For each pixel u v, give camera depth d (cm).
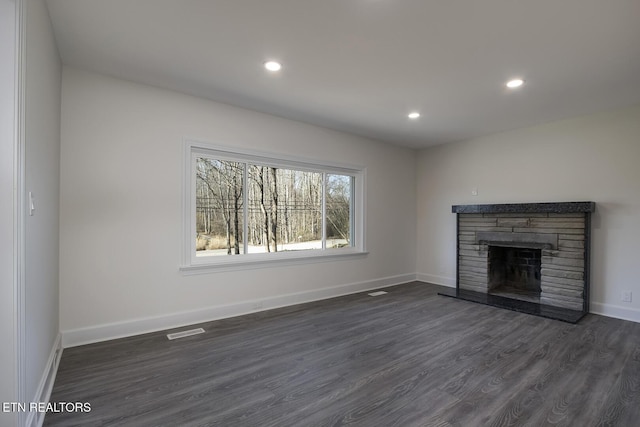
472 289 485
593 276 380
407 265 562
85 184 279
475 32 218
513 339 298
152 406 191
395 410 189
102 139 287
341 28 215
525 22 205
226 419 180
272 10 196
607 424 177
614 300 364
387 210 531
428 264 560
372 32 219
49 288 219
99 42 235
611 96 327
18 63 145
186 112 331
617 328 327
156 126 314
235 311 365
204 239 353
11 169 143
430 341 293
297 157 416
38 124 183
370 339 298
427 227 562
